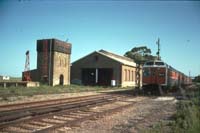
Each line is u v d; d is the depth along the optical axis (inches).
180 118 557.6
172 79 1551.4
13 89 1357.0
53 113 593.3
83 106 765.3
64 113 620.7
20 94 1098.7
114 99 1016.9
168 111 735.1
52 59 2127.2
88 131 461.4
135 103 928.9
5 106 683.4
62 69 2225.6
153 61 1398.9
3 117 510.3
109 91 1631.4
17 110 613.3
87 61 2518.5
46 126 486.0
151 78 1379.2
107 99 996.6
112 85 2390.5
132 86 2610.7
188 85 2810.0
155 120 585.9
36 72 2177.7
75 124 504.4
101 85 2461.9
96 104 831.1
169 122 542.3
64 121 540.4
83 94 1318.9
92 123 526.0
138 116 636.7
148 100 1066.1
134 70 2741.1
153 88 1376.7
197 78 4389.8
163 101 1030.4
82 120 536.7
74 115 617.6
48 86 1808.6
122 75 2405.3
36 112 595.2
